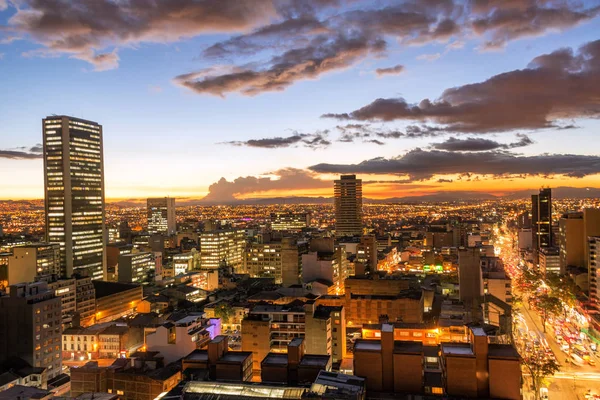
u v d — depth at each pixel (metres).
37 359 174.50
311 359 128.00
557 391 169.75
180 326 177.00
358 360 117.38
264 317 190.75
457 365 112.56
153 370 152.25
